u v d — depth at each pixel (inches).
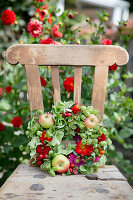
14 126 66.1
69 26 69.1
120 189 33.7
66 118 40.8
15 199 30.1
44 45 42.4
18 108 74.3
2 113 79.8
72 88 55.9
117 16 239.9
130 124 81.0
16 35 132.0
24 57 42.5
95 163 40.2
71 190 33.0
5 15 64.1
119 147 116.1
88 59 42.7
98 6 245.9
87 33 107.2
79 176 38.8
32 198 30.5
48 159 39.6
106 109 76.7
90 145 40.6
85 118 40.8
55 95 43.8
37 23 61.2
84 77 60.2
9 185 34.3
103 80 43.1
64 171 39.0
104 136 41.6
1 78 78.6
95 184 35.3
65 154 40.2
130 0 236.2
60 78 63.4
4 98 85.0
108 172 40.2
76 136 42.8
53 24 66.9
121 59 42.4
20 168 41.9
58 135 40.5
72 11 68.6
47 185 34.5
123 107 71.6
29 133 41.5
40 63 42.6
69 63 42.7
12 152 65.2
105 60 42.7
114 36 93.6
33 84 42.9
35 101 43.1
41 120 40.2
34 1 68.4
